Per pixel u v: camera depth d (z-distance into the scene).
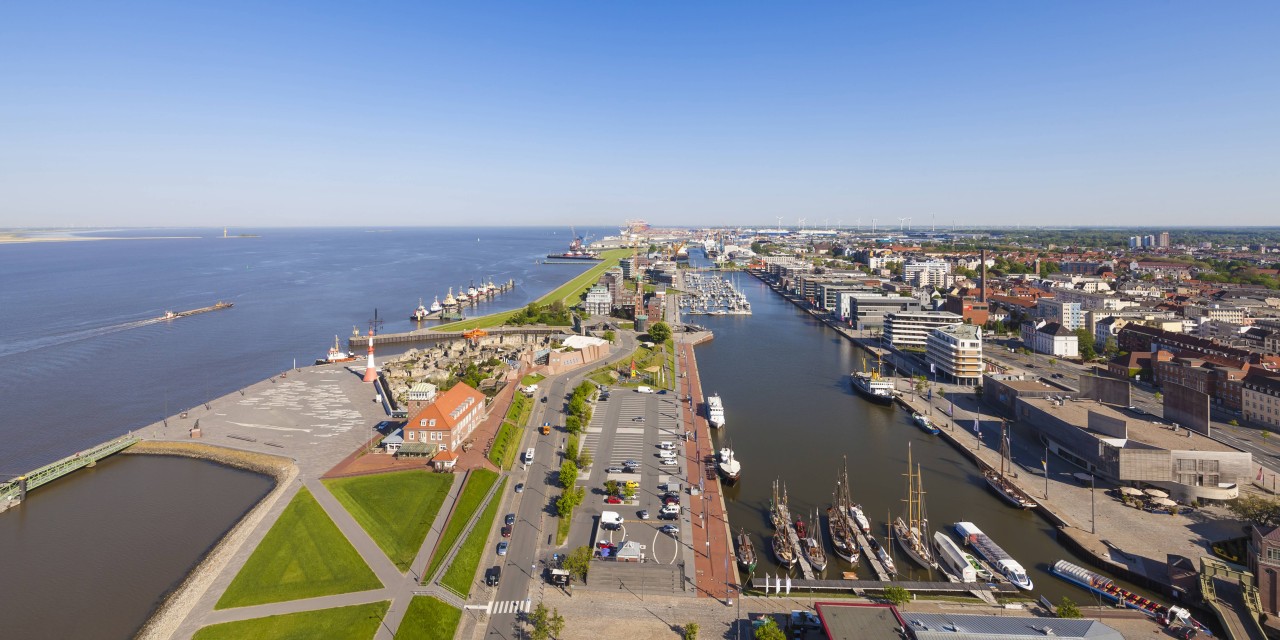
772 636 106.25
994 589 130.12
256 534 143.25
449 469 176.88
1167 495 170.62
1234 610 119.50
